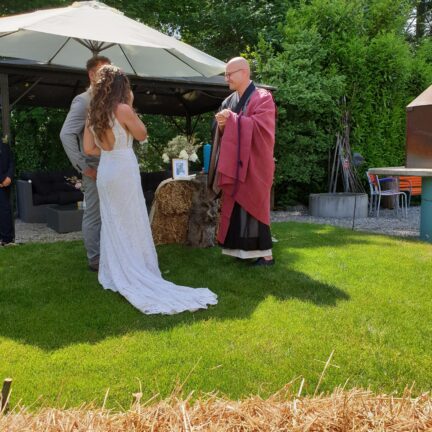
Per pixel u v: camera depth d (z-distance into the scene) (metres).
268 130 4.16
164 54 5.67
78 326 3.00
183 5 12.92
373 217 8.42
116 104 3.52
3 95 5.61
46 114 9.54
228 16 12.20
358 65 8.97
